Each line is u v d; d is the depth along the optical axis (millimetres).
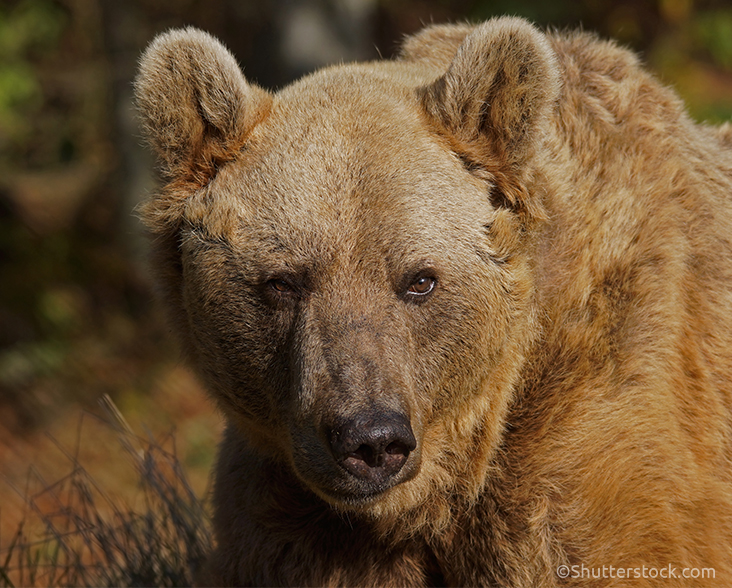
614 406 7559
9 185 26125
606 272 7789
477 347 7535
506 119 7488
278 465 8031
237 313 7453
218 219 7445
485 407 7734
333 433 6758
